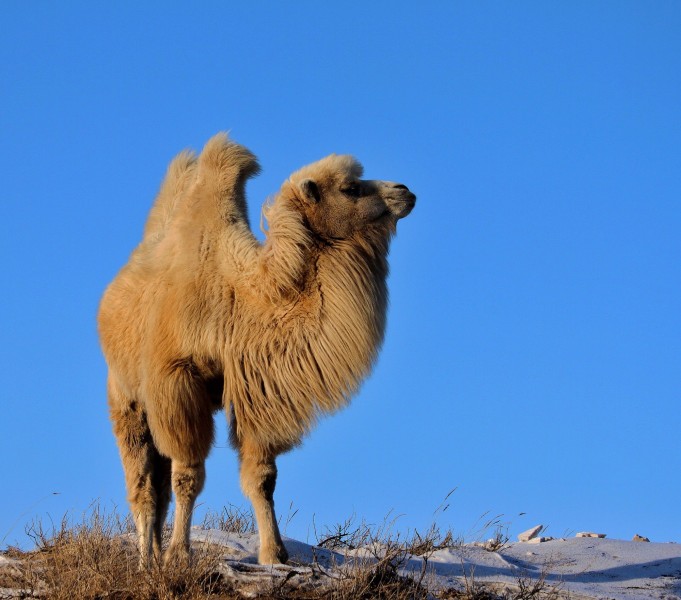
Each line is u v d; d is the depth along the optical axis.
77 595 30.16
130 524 40.47
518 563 39.72
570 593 34.22
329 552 36.50
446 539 40.75
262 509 33.19
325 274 33.59
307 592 30.33
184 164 40.31
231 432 34.19
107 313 37.50
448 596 32.44
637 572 39.47
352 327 33.44
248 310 33.31
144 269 36.22
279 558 32.88
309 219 34.31
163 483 36.59
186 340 33.38
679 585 37.75
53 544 35.44
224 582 30.88
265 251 33.56
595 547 43.53
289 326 33.06
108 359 37.28
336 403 33.34
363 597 30.50
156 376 33.47
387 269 35.50
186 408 33.22
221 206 35.22
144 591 30.19
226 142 36.25
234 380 33.09
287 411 32.91
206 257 34.31
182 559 31.80
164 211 39.78
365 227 34.78
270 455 33.53
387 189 35.34
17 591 30.95
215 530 39.59
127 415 36.44
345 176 34.69
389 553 32.41
